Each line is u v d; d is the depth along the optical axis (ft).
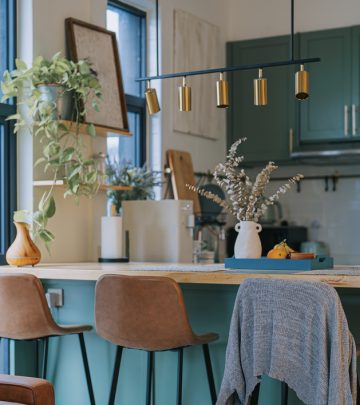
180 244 14.69
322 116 19.98
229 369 9.15
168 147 18.74
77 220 14.83
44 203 13.35
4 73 13.20
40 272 11.73
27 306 11.03
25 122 13.65
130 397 12.21
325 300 8.53
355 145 19.34
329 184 21.08
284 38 20.62
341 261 20.83
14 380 9.07
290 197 21.56
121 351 10.98
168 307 9.71
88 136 15.23
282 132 20.53
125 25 18.25
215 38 20.95
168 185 18.54
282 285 8.81
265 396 10.90
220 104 12.39
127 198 15.81
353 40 19.66
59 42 14.57
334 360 8.41
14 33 13.97
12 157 13.78
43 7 14.16
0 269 12.17
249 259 10.93
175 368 11.76
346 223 20.83
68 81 13.37
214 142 20.95
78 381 12.74
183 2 19.51
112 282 10.03
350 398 8.50
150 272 10.78
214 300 11.41
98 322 10.39
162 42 18.56
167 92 18.72
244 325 9.09
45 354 12.26
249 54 21.08
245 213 11.71
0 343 13.30
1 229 13.70
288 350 8.71
